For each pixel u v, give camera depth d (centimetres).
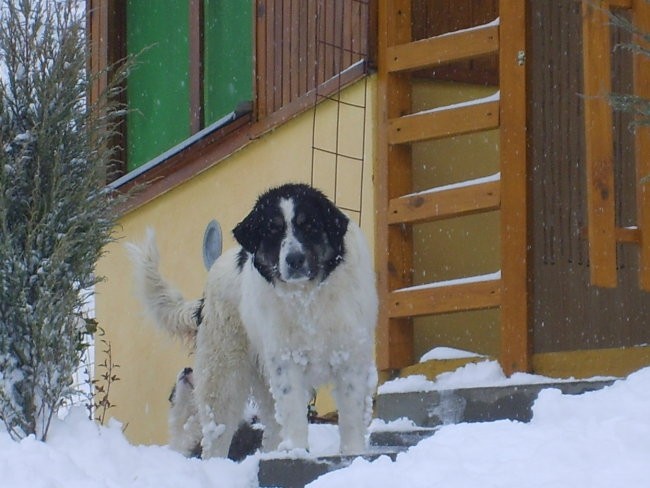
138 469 640
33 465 591
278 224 714
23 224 662
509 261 863
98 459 634
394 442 754
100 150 689
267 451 848
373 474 555
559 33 959
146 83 1430
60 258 647
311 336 713
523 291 855
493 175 933
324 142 1038
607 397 620
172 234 1304
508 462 538
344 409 721
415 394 834
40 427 650
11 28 677
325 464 634
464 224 988
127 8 1459
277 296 714
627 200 954
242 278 801
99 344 1426
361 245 738
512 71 879
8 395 646
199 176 1252
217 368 831
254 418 949
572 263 946
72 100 678
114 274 1405
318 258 705
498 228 1002
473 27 986
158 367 1299
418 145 980
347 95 1008
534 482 511
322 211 717
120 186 1394
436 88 999
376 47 977
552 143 950
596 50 778
